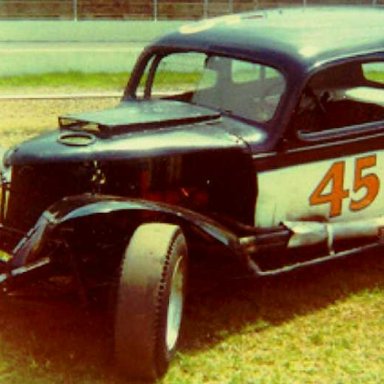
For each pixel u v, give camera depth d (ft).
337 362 14.88
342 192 18.10
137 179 15.64
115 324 13.50
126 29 86.02
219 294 17.66
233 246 15.17
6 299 15.93
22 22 81.20
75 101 48.65
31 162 15.15
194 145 15.72
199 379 14.11
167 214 14.44
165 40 19.76
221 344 15.40
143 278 13.35
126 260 13.53
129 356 13.57
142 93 20.11
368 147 18.28
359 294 18.07
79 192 15.24
